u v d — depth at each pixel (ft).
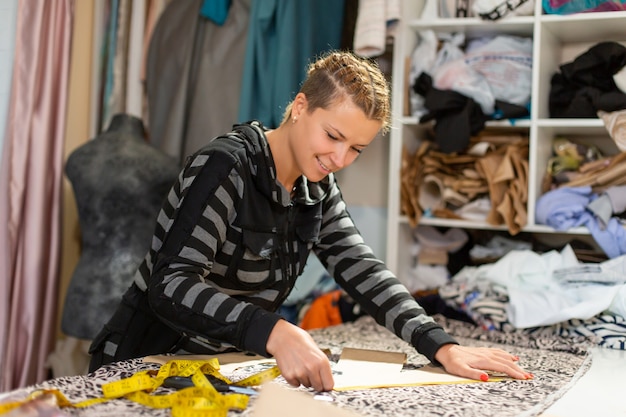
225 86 9.62
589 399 4.38
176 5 9.87
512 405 4.04
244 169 4.51
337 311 8.70
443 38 8.80
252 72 9.18
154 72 9.86
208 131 9.57
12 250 8.60
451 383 4.52
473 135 8.18
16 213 8.57
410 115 8.69
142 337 4.94
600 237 7.36
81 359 8.99
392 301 5.13
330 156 4.31
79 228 10.21
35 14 8.60
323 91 4.29
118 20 9.96
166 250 4.34
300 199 4.84
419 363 5.17
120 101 9.97
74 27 9.99
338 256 5.36
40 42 8.68
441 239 8.95
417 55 8.65
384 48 8.38
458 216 8.38
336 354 5.49
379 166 9.96
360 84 4.23
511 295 6.98
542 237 8.75
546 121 7.78
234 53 9.66
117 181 8.49
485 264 8.28
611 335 6.38
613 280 6.82
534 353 5.87
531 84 8.07
